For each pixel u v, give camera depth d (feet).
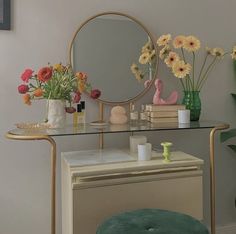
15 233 5.49
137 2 5.97
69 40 5.57
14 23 5.25
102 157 4.95
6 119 5.32
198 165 4.80
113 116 5.38
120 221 3.81
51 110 4.71
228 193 6.86
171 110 5.50
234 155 6.88
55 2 5.46
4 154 5.36
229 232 6.80
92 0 5.67
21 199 5.50
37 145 5.55
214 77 6.62
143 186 4.51
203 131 6.60
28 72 4.71
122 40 5.85
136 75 5.97
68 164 4.52
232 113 6.81
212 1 6.52
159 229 3.61
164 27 6.17
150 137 6.22
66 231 4.91
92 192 4.28
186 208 4.73
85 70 5.65
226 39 6.67
